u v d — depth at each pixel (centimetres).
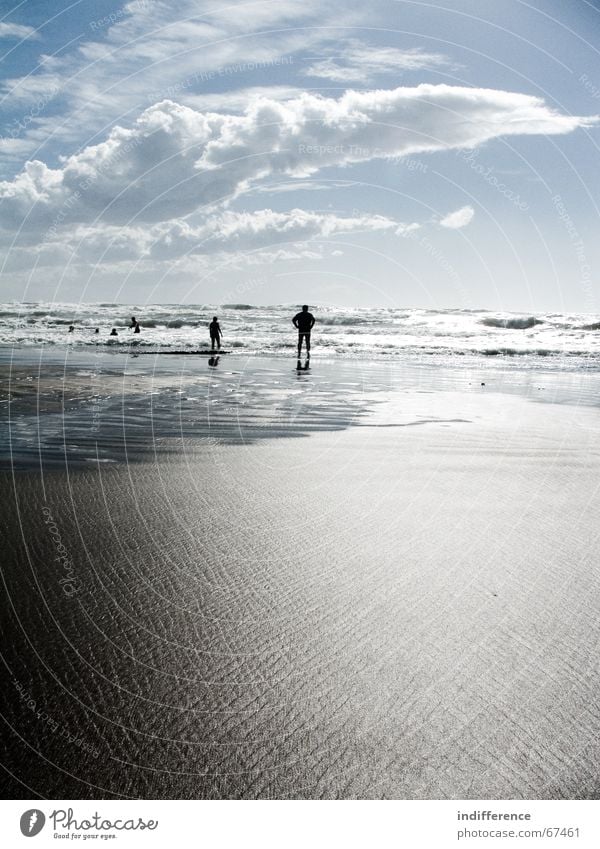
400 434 955
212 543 498
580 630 372
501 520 564
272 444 877
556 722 295
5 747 275
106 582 427
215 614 386
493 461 788
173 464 752
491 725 292
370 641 358
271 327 4384
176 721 292
